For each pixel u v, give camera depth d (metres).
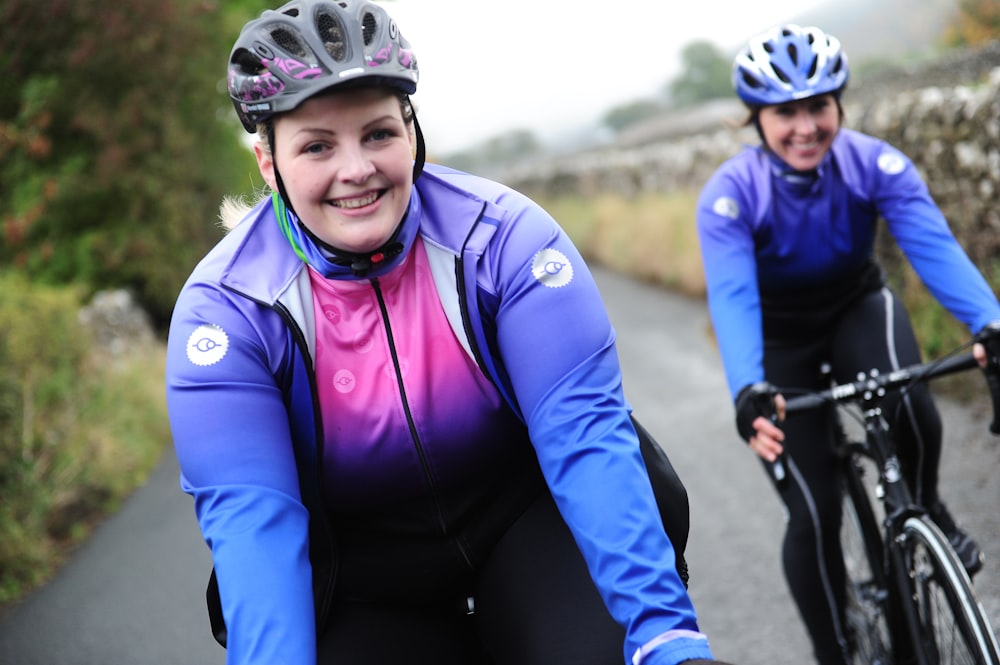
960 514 4.32
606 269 15.40
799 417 3.32
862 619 3.32
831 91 3.11
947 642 2.68
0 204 12.13
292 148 1.63
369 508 1.94
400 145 1.65
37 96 11.88
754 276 3.16
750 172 3.26
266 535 1.65
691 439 6.38
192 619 4.93
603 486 1.65
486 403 1.88
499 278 1.80
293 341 1.79
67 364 8.07
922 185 3.18
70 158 12.35
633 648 1.55
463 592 2.06
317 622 1.97
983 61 10.73
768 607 4.01
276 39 1.61
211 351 1.73
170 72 12.72
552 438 1.72
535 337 1.76
